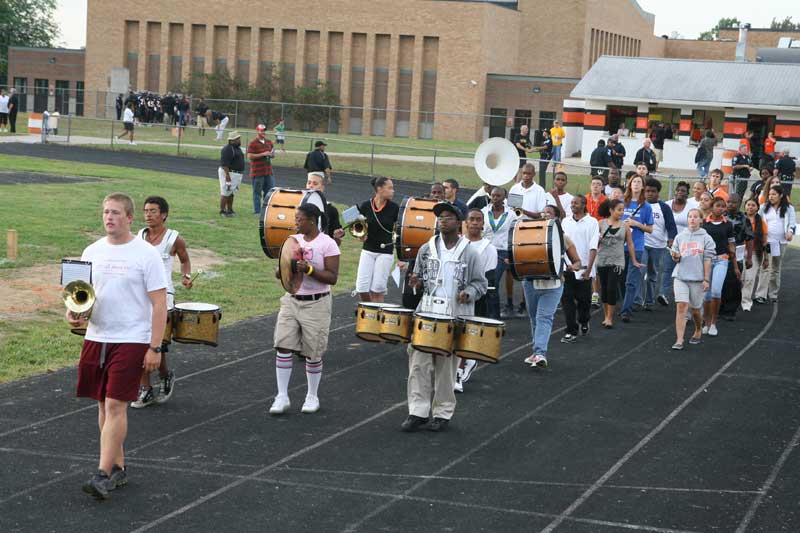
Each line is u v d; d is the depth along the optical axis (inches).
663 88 1903.3
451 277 371.6
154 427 358.3
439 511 287.4
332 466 324.2
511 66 2753.4
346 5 2637.8
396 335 365.4
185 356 468.1
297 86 2682.1
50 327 499.8
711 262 553.6
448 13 2561.5
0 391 392.8
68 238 743.1
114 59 2822.3
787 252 964.0
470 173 1541.6
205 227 872.3
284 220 478.0
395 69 2625.5
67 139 1696.6
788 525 285.9
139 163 1471.5
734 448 360.5
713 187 698.8
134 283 289.9
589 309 551.2
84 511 278.2
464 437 362.3
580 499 301.6
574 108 2031.3
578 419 391.9
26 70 2972.4
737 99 1831.9
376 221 506.0
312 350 379.6
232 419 372.5
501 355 502.0
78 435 344.2
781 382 465.1
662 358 509.4
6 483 296.7
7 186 1055.0
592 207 645.3
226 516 278.8
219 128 1839.3
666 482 320.2
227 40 2751.0
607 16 2908.5
